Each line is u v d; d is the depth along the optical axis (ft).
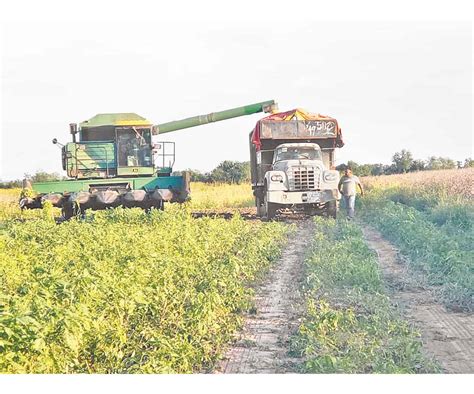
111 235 51.47
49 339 23.38
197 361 27.81
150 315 30.76
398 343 29.04
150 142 96.32
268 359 29.14
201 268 40.55
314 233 77.30
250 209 126.00
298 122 93.45
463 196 90.68
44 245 50.65
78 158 95.40
